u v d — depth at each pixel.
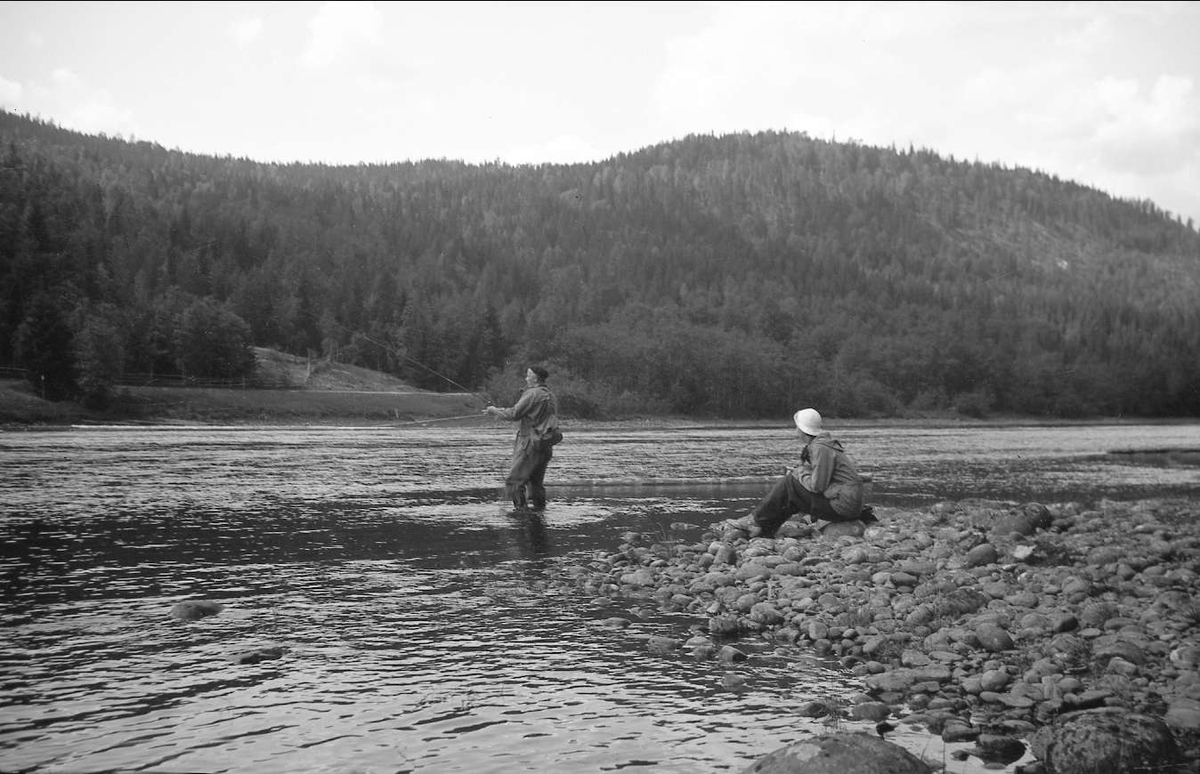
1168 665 7.05
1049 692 6.39
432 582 10.02
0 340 81.50
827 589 9.71
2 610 8.34
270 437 51.47
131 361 92.50
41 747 5.18
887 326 178.38
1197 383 173.50
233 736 5.41
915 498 20.55
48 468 24.48
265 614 8.41
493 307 146.38
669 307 155.25
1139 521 15.17
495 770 5.00
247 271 152.88
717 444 48.59
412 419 88.00
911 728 5.83
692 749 5.37
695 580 10.24
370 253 183.62
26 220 100.00
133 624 7.94
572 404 107.06
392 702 6.10
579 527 14.48
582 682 6.64
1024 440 65.38
